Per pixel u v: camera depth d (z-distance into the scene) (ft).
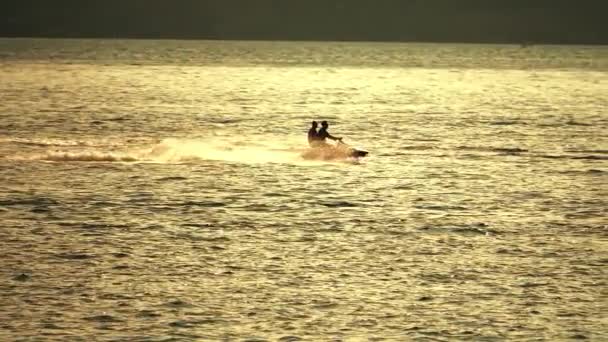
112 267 359.05
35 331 298.97
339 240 400.88
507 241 403.75
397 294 333.42
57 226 418.92
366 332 300.20
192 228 418.51
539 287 342.03
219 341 292.40
